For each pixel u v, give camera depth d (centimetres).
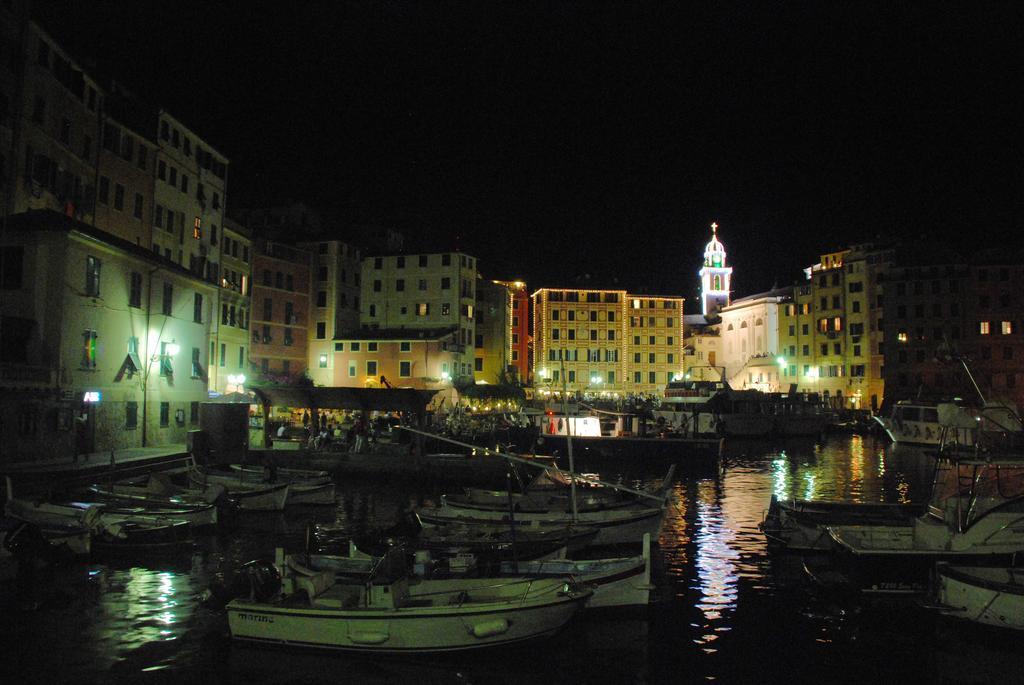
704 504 3275
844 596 1789
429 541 1939
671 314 11450
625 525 2312
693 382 8450
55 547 1962
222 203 5931
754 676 1365
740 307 11544
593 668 1391
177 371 4016
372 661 1389
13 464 2731
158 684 1280
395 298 7919
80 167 4025
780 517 2358
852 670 1395
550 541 1928
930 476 4409
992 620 1521
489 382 8406
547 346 11044
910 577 1745
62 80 3841
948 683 1345
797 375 10294
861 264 9438
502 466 3694
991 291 8431
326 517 2817
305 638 1402
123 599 1706
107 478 2784
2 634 1487
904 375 8656
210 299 4397
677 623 1628
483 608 1392
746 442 6962
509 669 1380
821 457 5616
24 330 2966
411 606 1446
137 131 4634
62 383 3019
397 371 7300
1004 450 2048
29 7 3462
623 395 10431
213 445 3775
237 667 1353
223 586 1538
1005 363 8312
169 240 5078
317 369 7450
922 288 8662
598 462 4966
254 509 2845
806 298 10200
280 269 7025
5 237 3062
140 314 3647
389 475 3822
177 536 2130
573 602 1474
